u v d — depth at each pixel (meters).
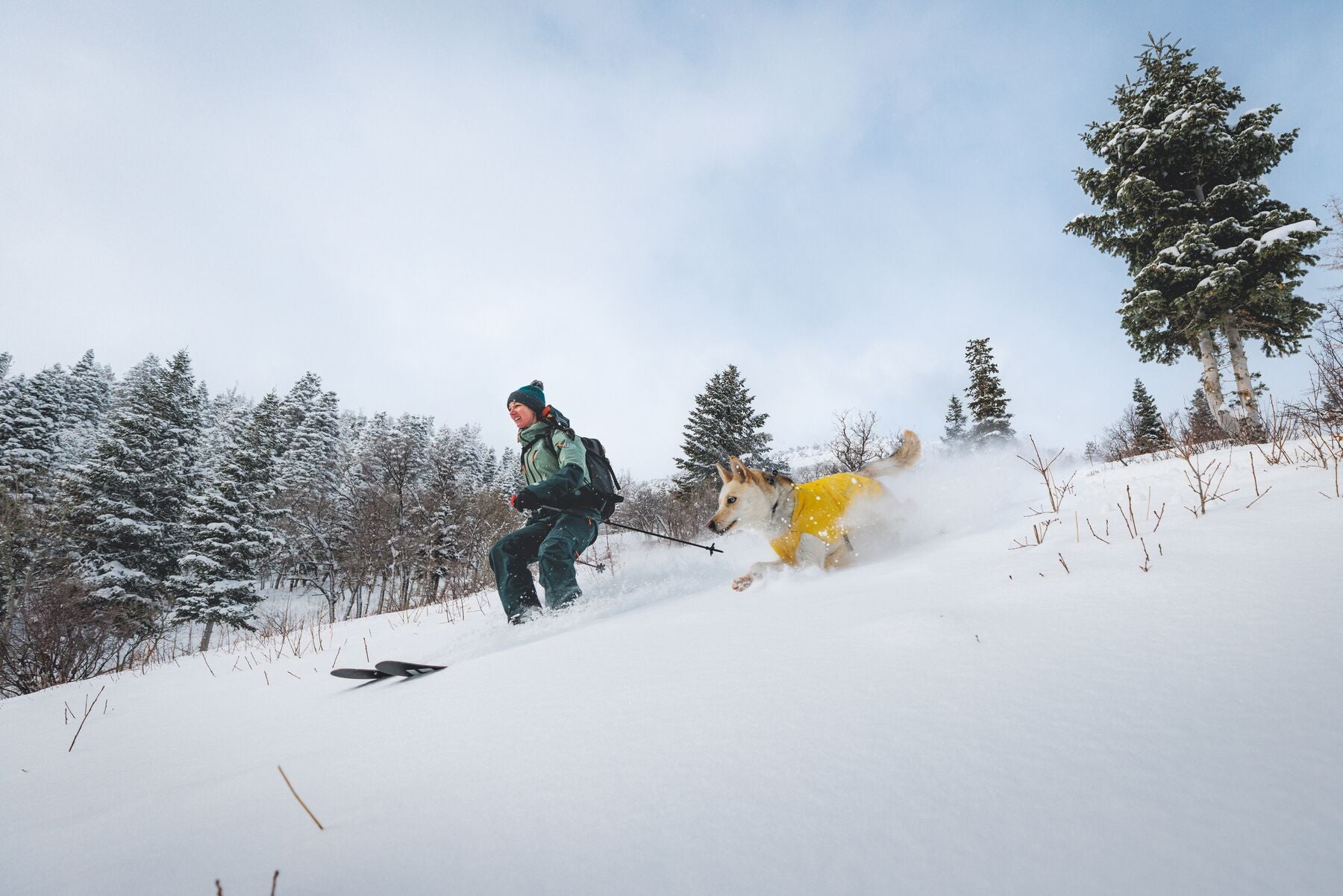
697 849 0.75
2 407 28.23
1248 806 0.70
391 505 27.61
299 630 5.65
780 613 2.09
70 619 8.23
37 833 1.11
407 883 0.74
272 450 29.17
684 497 24.52
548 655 2.00
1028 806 0.75
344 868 0.79
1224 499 2.69
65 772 1.69
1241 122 12.34
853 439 18.69
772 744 1.02
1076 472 4.92
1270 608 1.36
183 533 24.77
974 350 24.33
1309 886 0.57
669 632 2.04
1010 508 4.00
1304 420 4.12
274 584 31.00
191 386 30.30
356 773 1.18
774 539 3.92
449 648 3.05
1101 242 13.45
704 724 1.15
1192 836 0.66
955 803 0.78
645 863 0.73
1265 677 1.03
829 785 0.86
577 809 0.88
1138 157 12.73
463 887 0.72
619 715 1.27
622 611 3.12
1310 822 0.66
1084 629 1.40
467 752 1.20
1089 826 0.70
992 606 1.70
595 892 0.69
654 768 0.98
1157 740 0.87
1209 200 12.12
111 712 2.70
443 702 1.67
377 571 25.20
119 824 1.08
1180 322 12.10
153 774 1.52
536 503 3.39
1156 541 2.14
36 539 18.98
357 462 32.44
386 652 3.36
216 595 21.86
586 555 6.76
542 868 0.75
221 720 2.14
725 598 2.88
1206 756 0.81
